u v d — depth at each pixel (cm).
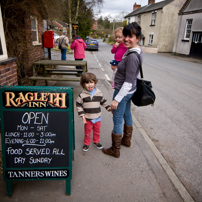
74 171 240
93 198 203
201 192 225
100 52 1989
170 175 243
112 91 588
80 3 2353
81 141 310
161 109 482
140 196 209
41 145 195
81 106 256
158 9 2373
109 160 266
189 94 616
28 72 605
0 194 202
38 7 526
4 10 468
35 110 187
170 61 1495
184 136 354
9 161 194
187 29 1877
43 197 201
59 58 1248
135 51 225
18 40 533
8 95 182
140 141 321
